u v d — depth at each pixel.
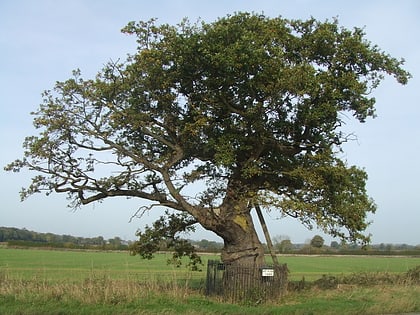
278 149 21.36
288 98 19.67
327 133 20.69
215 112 20.14
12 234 107.56
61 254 72.62
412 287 22.67
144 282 18.84
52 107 19.62
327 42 20.72
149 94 20.39
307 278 38.12
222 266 19.52
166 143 20.83
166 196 21.75
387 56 21.14
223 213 20.81
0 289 16.77
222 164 18.55
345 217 20.11
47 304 14.76
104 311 14.16
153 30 20.11
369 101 20.97
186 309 15.09
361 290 21.23
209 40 18.62
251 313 15.33
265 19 20.69
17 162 19.83
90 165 20.86
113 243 88.38
